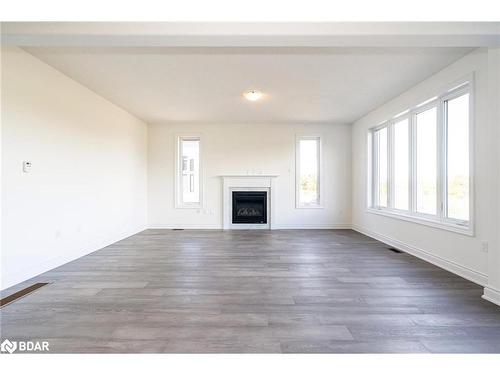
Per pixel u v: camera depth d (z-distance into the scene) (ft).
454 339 6.51
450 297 8.81
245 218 22.61
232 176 22.31
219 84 13.80
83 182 14.14
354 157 21.91
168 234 19.98
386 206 17.70
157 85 13.94
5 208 9.63
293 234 20.01
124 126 18.58
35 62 10.94
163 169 22.47
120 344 6.30
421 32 7.41
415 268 11.82
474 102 10.20
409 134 14.79
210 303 8.39
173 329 6.93
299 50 10.36
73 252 13.28
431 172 13.38
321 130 22.53
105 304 8.30
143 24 7.42
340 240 17.78
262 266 12.13
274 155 22.57
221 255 14.02
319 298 8.76
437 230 12.29
